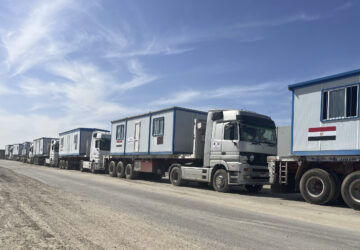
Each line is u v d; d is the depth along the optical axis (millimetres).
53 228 6367
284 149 21812
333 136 10570
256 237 6043
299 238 6078
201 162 16141
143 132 19812
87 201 10047
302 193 11367
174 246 5285
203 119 16766
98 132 27438
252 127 13992
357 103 10016
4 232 5938
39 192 11875
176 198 11438
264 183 14086
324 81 11000
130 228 6480
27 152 55875
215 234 6172
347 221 8008
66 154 34844
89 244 5316
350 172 10344
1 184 14078
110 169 23703
